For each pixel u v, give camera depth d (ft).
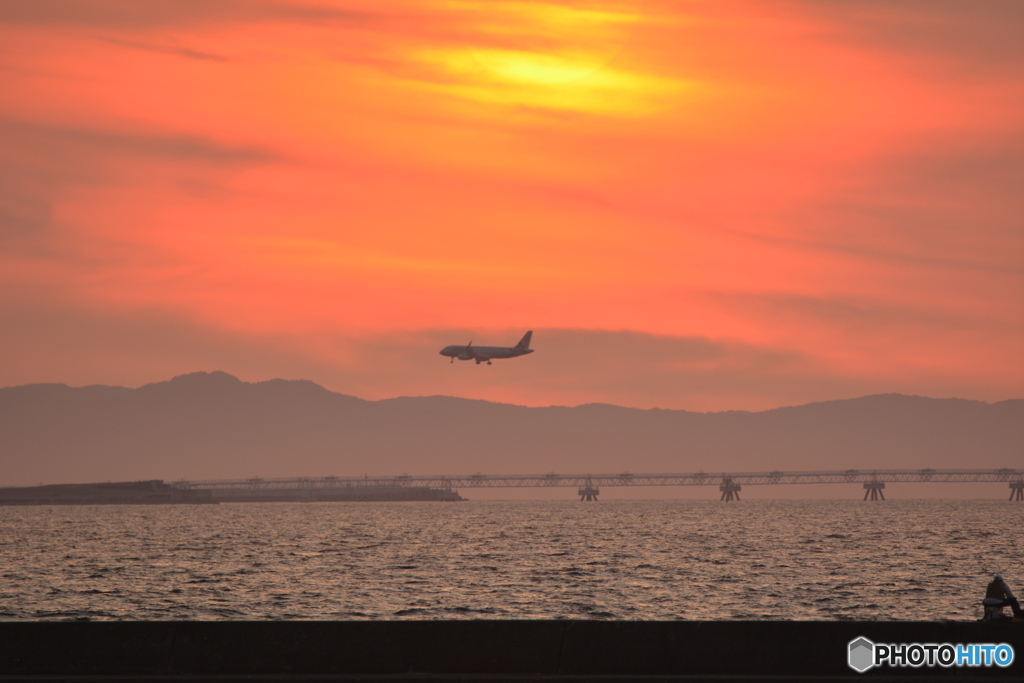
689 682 318.24
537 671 333.01
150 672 330.95
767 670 328.08
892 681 315.99
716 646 332.39
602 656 333.42
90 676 327.67
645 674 330.95
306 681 317.83
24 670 329.72
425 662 333.62
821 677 320.70
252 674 330.95
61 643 333.62
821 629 330.75
